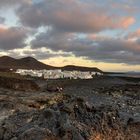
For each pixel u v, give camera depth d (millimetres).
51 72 150000
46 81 108688
